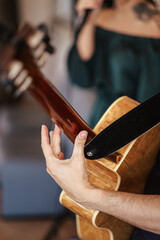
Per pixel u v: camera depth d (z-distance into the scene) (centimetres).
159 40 148
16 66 50
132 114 71
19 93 53
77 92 227
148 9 147
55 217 211
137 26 149
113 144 74
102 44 157
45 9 433
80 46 163
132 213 68
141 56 149
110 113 89
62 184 72
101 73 157
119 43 151
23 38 50
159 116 71
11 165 207
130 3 148
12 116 299
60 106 71
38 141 246
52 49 55
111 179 88
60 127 76
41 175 208
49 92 67
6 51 50
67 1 382
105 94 159
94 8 155
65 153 199
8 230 207
